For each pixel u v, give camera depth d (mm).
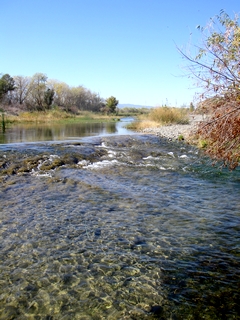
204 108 4684
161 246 4074
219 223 4879
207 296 3055
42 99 49625
